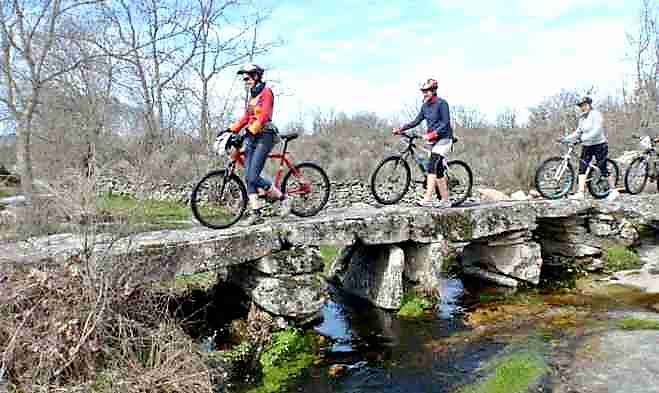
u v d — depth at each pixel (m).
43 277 4.72
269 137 6.74
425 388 5.30
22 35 11.18
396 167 8.98
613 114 23.53
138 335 5.09
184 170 14.61
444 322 7.20
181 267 5.96
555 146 18.28
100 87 12.73
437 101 8.32
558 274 9.44
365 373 5.71
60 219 6.52
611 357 5.53
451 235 8.16
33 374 4.32
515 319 7.16
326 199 7.86
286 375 5.70
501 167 17.77
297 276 6.82
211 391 4.72
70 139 12.30
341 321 7.37
